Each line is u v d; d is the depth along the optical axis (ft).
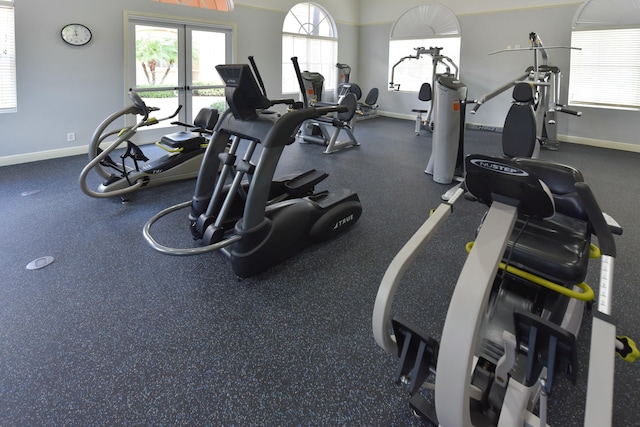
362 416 4.47
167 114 20.27
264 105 7.13
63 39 15.96
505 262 4.75
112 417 4.43
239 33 22.38
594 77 20.52
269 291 6.95
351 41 30.63
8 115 15.12
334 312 6.36
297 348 5.55
